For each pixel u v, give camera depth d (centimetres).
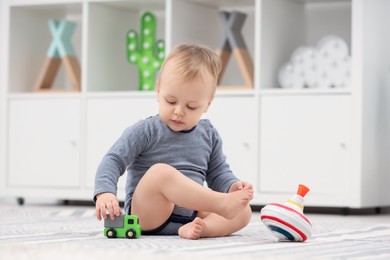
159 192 196
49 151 379
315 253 166
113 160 199
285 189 341
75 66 391
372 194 340
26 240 189
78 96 374
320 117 336
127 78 402
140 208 199
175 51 201
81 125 373
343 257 158
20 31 398
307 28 382
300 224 190
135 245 175
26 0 390
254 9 391
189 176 207
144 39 379
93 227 237
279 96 343
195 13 376
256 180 345
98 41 382
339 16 379
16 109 386
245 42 393
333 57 343
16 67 396
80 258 140
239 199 192
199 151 209
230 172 215
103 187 195
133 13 403
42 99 381
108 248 167
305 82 348
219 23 391
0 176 387
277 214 191
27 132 383
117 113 367
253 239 198
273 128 343
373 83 341
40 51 409
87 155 372
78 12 412
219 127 352
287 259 148
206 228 198
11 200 420
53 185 378
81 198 373
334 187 333
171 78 197
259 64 348
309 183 337
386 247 183
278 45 362
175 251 163
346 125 331
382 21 352
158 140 205
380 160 349
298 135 339
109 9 389
